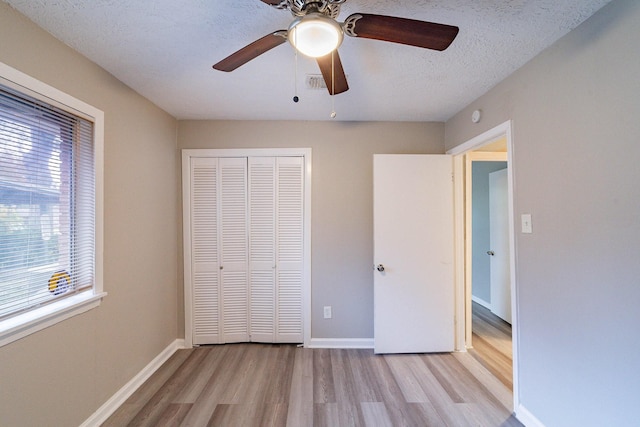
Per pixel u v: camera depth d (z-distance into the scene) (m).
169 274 2.43
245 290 2.61
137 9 1.20
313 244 2.59
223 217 2.59
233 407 1.76
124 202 1.86
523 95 1.64
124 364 1.85
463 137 2.31
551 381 1.45
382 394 1.89
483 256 3.88
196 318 2.58
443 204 2.49
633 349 1.08
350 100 2.16
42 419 1.30
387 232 2.47
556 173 1.41
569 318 1.35
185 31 1.36
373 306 2.58
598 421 1.21
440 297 2.48
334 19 0.99
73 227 1.51
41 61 1.30
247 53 1.15
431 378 2.08
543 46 1.46
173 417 1.67
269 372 2.15
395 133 2.61
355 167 2.60
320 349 2.53
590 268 1.24
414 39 1.08
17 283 1.24
